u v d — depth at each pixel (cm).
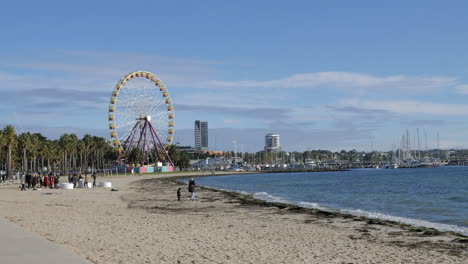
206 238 2200
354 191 7544
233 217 3294
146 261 1560
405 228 2698
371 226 2791
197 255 1723
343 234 2442
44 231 2242
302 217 3309
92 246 1836
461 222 3231
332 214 3472
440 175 15150
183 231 2455
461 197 5741
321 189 8312
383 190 7681
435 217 3597
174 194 6103
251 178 16388
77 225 2539
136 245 1903
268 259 1695
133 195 5859
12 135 13400
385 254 1861
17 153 17138
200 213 3600
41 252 1369
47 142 18588
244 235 2356
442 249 1991
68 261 1236
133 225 2655
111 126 16238
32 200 4531
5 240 1599
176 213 3578
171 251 1789
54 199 4734
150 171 19688
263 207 4131
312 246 2030
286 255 1788
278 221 3061
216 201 4859
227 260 1647
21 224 2502
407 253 1891
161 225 2708
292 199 5822
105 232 2284
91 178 13800
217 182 12675
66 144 18950
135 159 19038
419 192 6969
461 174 15825
